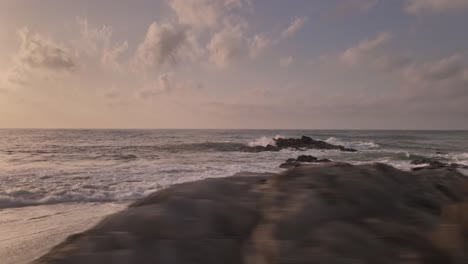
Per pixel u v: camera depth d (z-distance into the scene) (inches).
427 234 78.6
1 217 258.7
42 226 228.2
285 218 87.4
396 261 71.0
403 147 1446.9
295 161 760.3
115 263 76.0
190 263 78.2
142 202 103.9
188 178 476.4
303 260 73.9
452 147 1449.3
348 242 77.0
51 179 460.1
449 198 107.2
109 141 1674.5
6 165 668.1
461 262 70.4
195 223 89.4
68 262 76.2
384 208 94.0
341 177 107.7
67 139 1895.9
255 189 110.1
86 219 251.6
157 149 1147.3
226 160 816.9
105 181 443.5
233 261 79.8
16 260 159.9
